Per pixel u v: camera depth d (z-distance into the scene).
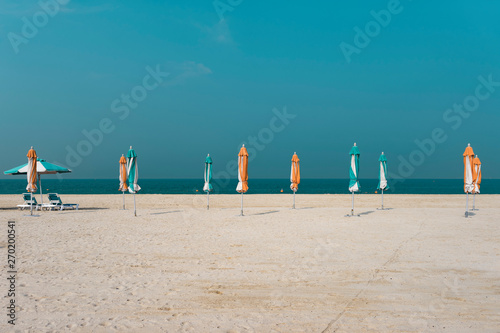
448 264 6.04
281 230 9.76
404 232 9.36
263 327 3.63
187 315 3.95
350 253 6.90
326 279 5.24
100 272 5.61
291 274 5.50
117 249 7.30
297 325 3.68
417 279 5.22
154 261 6.31
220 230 9.80
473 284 4.98
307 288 4.85
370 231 9.54
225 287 4.90
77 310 4.06
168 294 4.62
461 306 4.19
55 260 6.35
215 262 6.25
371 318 3.86
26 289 4.77
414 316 3.91
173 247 7.50
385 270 5.69
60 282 5.09
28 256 6.64
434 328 3.60
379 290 4.76
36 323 3.69
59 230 9.71
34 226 10.43
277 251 7.11
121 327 3.62
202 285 4.99
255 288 4.86
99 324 3.69
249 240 8.28
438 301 4.35
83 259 6.44
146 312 4.02
